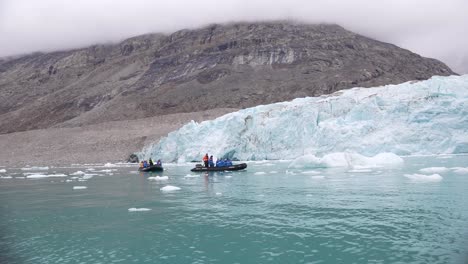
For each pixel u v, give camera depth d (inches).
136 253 422.9
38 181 1381.6
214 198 763.4
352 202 640.4
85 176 1503.4
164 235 489.1
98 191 978.1
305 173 1182.3
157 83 7322.8
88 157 3196.4
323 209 597.0
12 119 7431.1
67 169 2273.6
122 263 394.0
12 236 516.1
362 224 493.0
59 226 565.3
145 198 810.2
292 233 470.3
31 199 874.8
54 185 1197.7
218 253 411.8
